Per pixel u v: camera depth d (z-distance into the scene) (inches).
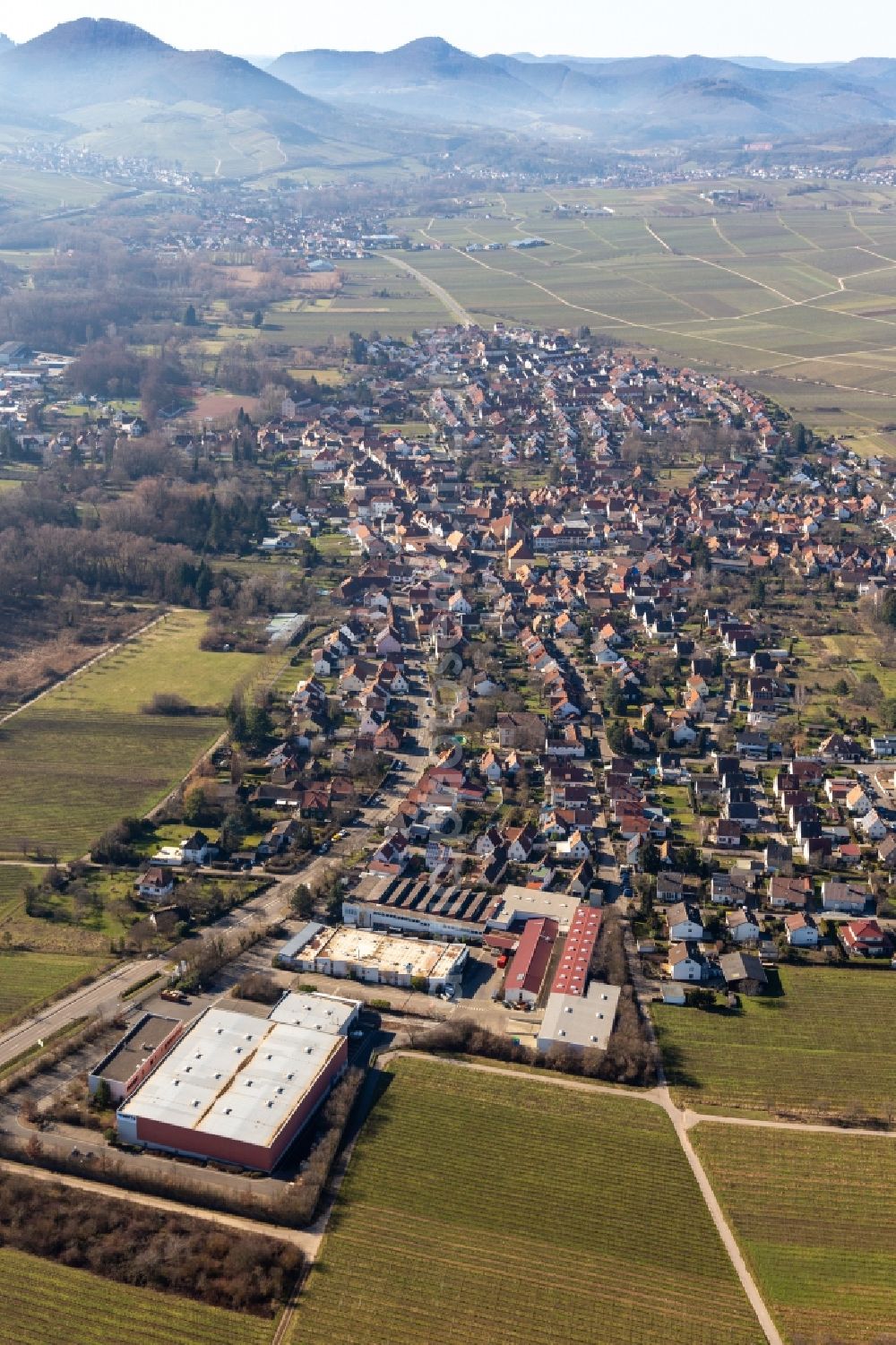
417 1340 6151.6
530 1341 6146.7
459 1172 7185.0
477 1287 6446.9
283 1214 6845.5
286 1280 6471.5
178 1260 6560.0
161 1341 6151.6
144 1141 7401.6
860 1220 6929.1
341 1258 6609.3
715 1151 7372.1
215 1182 7096.5
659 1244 6752.0
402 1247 6683.1
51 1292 6402.6
